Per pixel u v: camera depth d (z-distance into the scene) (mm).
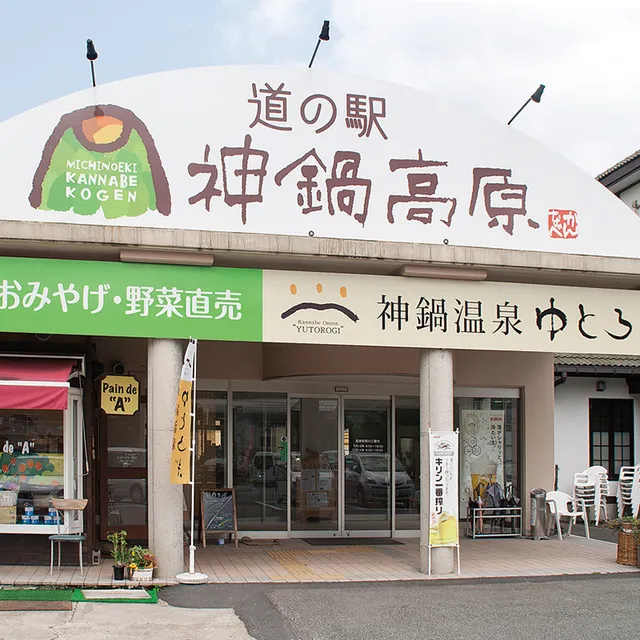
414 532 14016
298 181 10508
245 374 13594
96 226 9547
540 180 11445
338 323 10336
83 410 10742
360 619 8164
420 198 10906
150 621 8055
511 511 14125
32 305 9531
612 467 17062
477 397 14570
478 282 10891
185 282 9930
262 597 9039
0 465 10438
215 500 12719
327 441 13898
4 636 7410
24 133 9805
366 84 10883
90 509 10547
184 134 10219
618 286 12109
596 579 10367
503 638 7570
